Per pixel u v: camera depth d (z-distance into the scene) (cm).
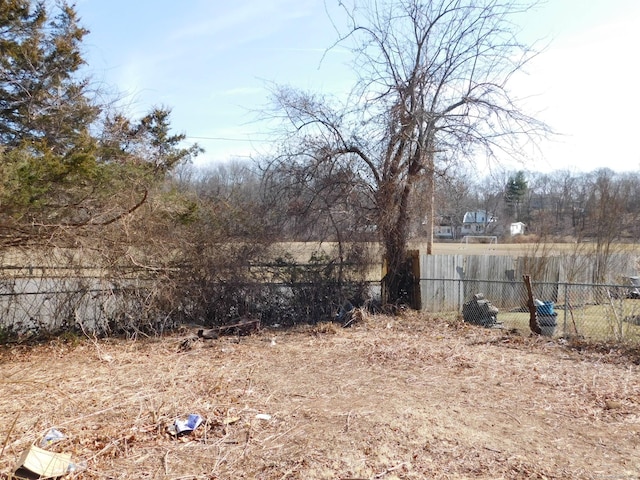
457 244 4381
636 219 2291
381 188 1235
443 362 805
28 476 389
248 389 658
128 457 449
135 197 980
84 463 429
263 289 1170
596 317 1319
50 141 1220
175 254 1084
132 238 986
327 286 1215
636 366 773
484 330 1055
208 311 1129
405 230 1280
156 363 813
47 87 1284
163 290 1054
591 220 2191
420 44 1211
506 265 1631
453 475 417
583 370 754
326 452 457
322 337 1011
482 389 661
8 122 1261
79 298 992
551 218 2759
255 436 497
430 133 1209
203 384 683
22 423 530
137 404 595
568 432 515
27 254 927
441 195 1302
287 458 445
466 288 1510
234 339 1002
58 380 710
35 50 1254
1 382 699
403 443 479
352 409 576
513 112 1167
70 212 899
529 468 431
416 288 1293
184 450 464
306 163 1232
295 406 589
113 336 1009
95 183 902
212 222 1136
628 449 474
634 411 576
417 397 627
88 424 527
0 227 812
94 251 963
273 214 1215
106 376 730
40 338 960
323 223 1227
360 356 852
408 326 1108
